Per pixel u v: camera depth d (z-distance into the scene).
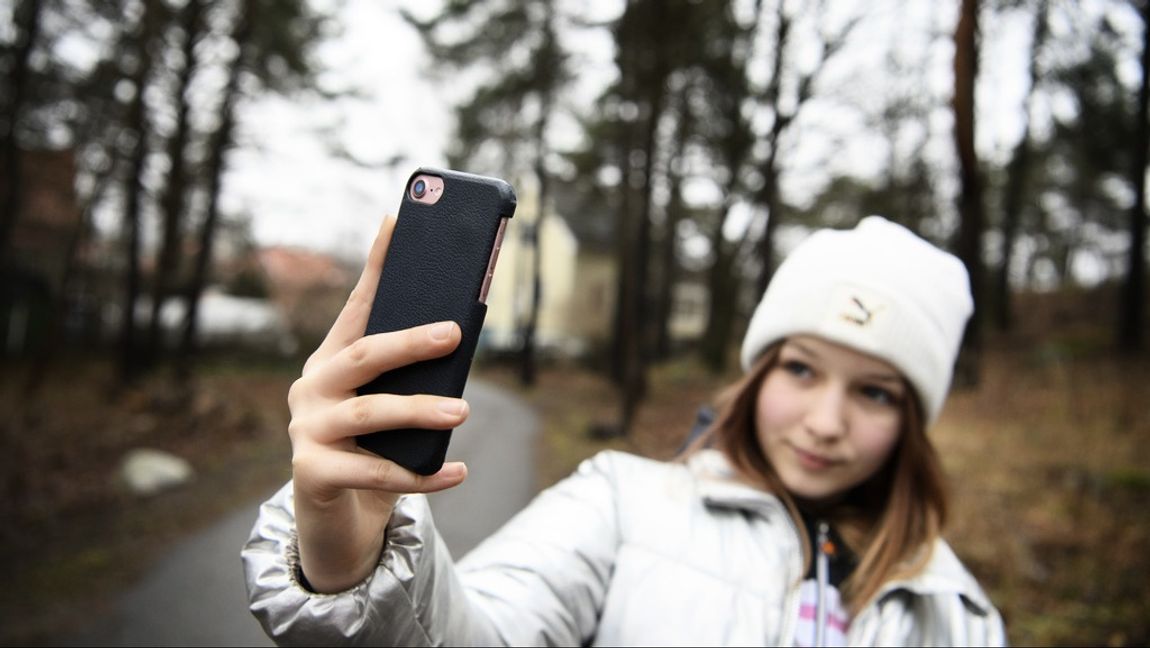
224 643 3.89
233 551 5.41
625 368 12.12
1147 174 13.65
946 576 1.34
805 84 10.44
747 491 1.33
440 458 0.73
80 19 9.98
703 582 1.25
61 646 3.74
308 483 0.74
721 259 19.53
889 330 1.31
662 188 16.61
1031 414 8.77
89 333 15.92
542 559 1.20
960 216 6.09
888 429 1.36
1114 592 4.00
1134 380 10.05
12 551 4.95
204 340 21.39
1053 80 7.98
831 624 1.29
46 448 7.61
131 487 6.82
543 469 9.38
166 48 10.88
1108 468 6.12
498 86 17.64
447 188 0.83
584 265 37.62
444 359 0.75
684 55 11.60
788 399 1.37
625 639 1.21
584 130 17.30
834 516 1.47
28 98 9.99
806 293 1.37
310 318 25.25
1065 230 25.12
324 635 0.82
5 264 13.18
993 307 20.75
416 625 0.87
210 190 12.31
